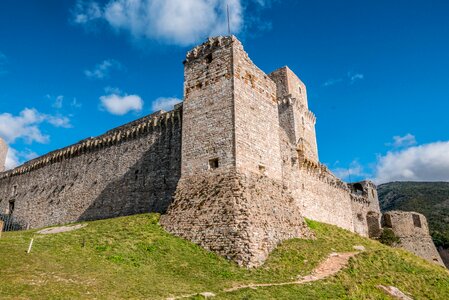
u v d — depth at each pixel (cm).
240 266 2152
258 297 1655
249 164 2848
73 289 1476
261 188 2798
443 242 7938
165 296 1536
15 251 1916
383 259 2670
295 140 5444
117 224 2900
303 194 4247
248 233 2303
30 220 5378
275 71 6081
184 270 2011
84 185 4700
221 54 3152
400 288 2241
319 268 2283
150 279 1788
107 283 1614
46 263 1780
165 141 3884
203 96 3120
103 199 4319
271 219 2622
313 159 4656
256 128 3075
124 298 1459
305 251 2522
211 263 2159
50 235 2536
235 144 2767
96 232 2608
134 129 4288
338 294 1889
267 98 3381
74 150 5128
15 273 1561
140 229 2653
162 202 3619
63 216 4800
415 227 6456
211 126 2958
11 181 6262
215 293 1661
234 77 2992
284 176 3806
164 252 2242
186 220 2611
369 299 1962
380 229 6222
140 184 3941
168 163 3744
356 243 3397
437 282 2486
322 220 4597
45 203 5247
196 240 2444
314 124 6281
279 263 2247
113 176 4325
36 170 5800
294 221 2914
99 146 4734
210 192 2672
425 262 3572
